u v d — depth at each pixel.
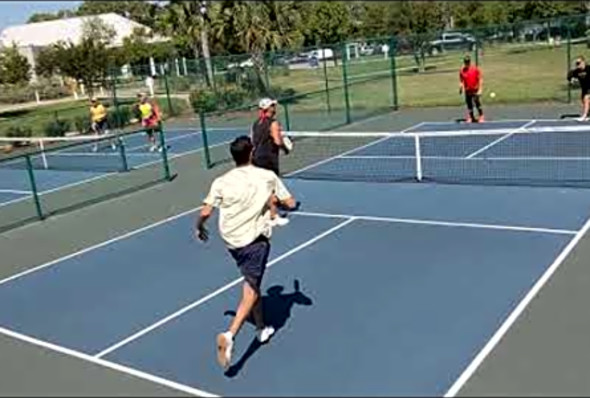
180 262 9.51
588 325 6.44
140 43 54.53
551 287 7.42
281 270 8.70
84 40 45.25
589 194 11.26
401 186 13.00
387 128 20.16
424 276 8.09
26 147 23.75
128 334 7.22
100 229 11.92
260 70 28.27
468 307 7.09
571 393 5.33
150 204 13.49
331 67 34.94
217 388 5.88
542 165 13.83
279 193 6.33
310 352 6.40
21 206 14.59
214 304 7.82
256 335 6.83
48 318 7.90
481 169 13.96
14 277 9.62
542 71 32.50
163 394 5.83
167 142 22.00
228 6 31.48
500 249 8.83
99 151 21.70
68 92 34.69
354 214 11.19
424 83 32.16
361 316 7.10
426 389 5.57
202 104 28.08
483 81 30.02
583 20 23.50
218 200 6.09
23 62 33.75
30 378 6.36
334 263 8.82
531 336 6.31
